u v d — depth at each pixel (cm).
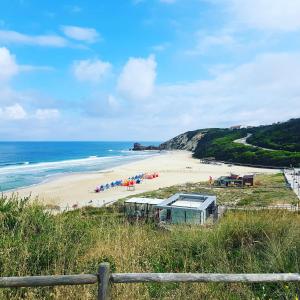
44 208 646
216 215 2031
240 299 414
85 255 502
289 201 3238
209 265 511
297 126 12800
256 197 3800
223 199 3788
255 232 618
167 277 307
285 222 650
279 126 13738
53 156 15162
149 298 395
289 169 8269
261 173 7862
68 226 570
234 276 320
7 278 290
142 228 718
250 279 321
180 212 2012
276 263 486
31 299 366
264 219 667
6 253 425
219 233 619
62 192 5103
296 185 5022
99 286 295
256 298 418
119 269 449
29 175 7331
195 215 1978
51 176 7188
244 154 10856
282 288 427
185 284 417
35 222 544
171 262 530
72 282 293
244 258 536
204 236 604
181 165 10331
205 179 6869
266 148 11794
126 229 634
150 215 1928
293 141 11525
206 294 410
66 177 7038
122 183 6084
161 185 6047
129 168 9275
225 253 523
